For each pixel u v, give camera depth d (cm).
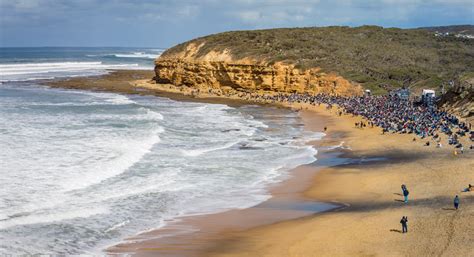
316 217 3017
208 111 8031
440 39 14600
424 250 2353
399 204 3195
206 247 2538
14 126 5322
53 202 3041
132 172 3856
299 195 3516
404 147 5084
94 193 3284
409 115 7212
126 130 5512
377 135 5878
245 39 12325
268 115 7800
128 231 2720
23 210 2869
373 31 14550
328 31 14012
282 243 2589
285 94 10200
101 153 4281
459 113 7138
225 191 3566
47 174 3566
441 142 5200
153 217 2958
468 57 13200
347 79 10488
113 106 7800
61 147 4400
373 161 4531
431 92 8612
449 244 2388
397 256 2317
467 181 3588
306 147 5225
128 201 3195
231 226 2862
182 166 4169
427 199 3250
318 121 7244
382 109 8000
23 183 3325
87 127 5575
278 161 4544
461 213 2831
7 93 9438
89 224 2766
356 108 8225
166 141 5222
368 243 2517
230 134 5878
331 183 3822
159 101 9288
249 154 4791
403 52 13050
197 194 3453
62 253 2380
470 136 5353
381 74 11200
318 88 10375
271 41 12181
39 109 7025
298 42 12300
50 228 2661
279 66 10469
